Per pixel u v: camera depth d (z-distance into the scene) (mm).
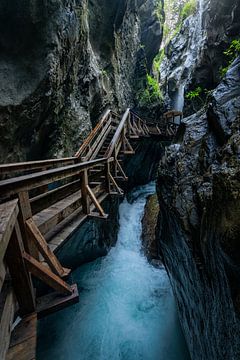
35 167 4574
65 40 6809
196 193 4004
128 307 7328
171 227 5543
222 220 2535
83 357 5883
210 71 16047
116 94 13789
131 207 15344
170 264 6387
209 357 3537
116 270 9211
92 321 6895
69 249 8125
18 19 5441
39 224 3146
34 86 5980
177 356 5543
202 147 4660
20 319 2213
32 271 2264
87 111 9586
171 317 6805
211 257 3057
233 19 12352
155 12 19766
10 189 2088
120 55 14859
